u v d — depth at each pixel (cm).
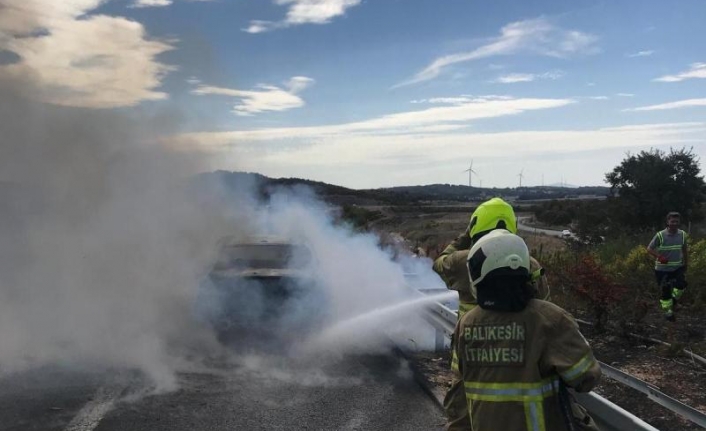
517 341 261
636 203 3266
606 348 782
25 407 546
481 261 272
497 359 262
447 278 404
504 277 267
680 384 633
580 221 2445
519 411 255
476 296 279
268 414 539
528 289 272
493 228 373
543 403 256
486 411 261
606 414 379
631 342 804
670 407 434
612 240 1958
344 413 545
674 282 933
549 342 258
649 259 1198
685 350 737
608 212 3256
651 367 694
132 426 504
